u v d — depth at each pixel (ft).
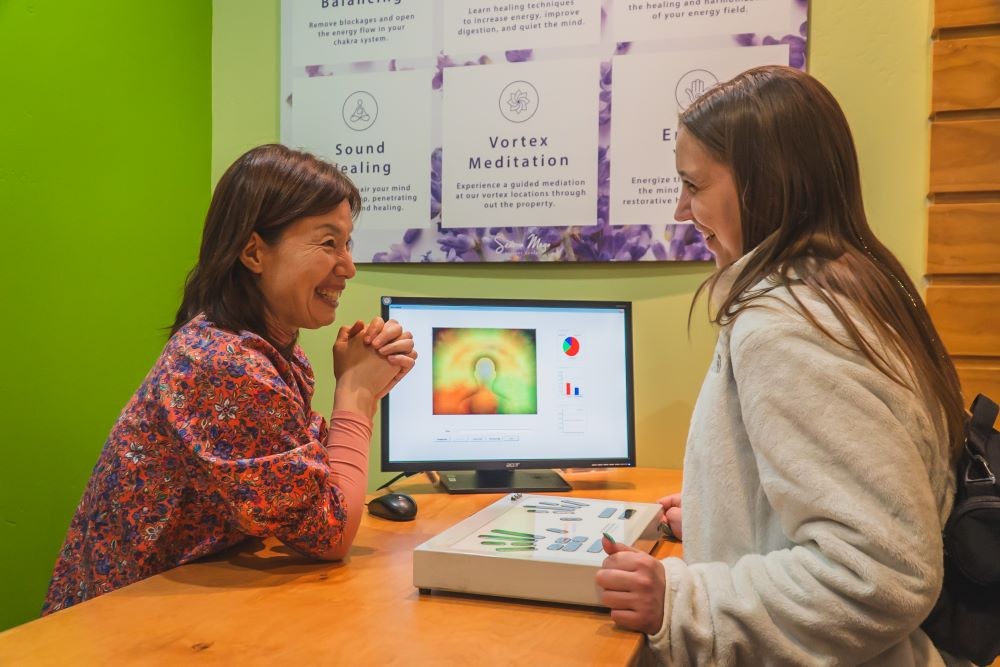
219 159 6.91
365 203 6.48
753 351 2.77
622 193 5.93
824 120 3.10
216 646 2.62
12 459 5.94
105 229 6.36
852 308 2.78
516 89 6.13
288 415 3.51
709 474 3.03
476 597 3.15
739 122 3.15
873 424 2.57
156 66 6.57
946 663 2.93
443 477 5.50
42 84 5.94
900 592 2.43
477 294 6.33
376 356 4.06
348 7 6.50
